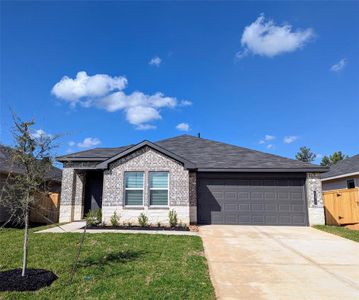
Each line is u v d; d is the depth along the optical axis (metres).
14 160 7.10
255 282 6.88
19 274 6.73
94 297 5.77
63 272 7.17
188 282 6.56
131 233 12.12
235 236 12.43
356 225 15.41
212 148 19.36
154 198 15.09
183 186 15.02
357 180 20.12
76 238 10.83
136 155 15.39
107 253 8.84
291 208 16.17
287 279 7.11
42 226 14.92
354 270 7.86
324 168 16.05
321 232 13.71
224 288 6.48
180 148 19.45
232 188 16.48
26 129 6.99
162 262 8.02
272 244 10.94
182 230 13.55
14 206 8.12
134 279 6.72
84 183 18.16
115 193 15.05
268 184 16.45
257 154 18.31
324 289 6.47
